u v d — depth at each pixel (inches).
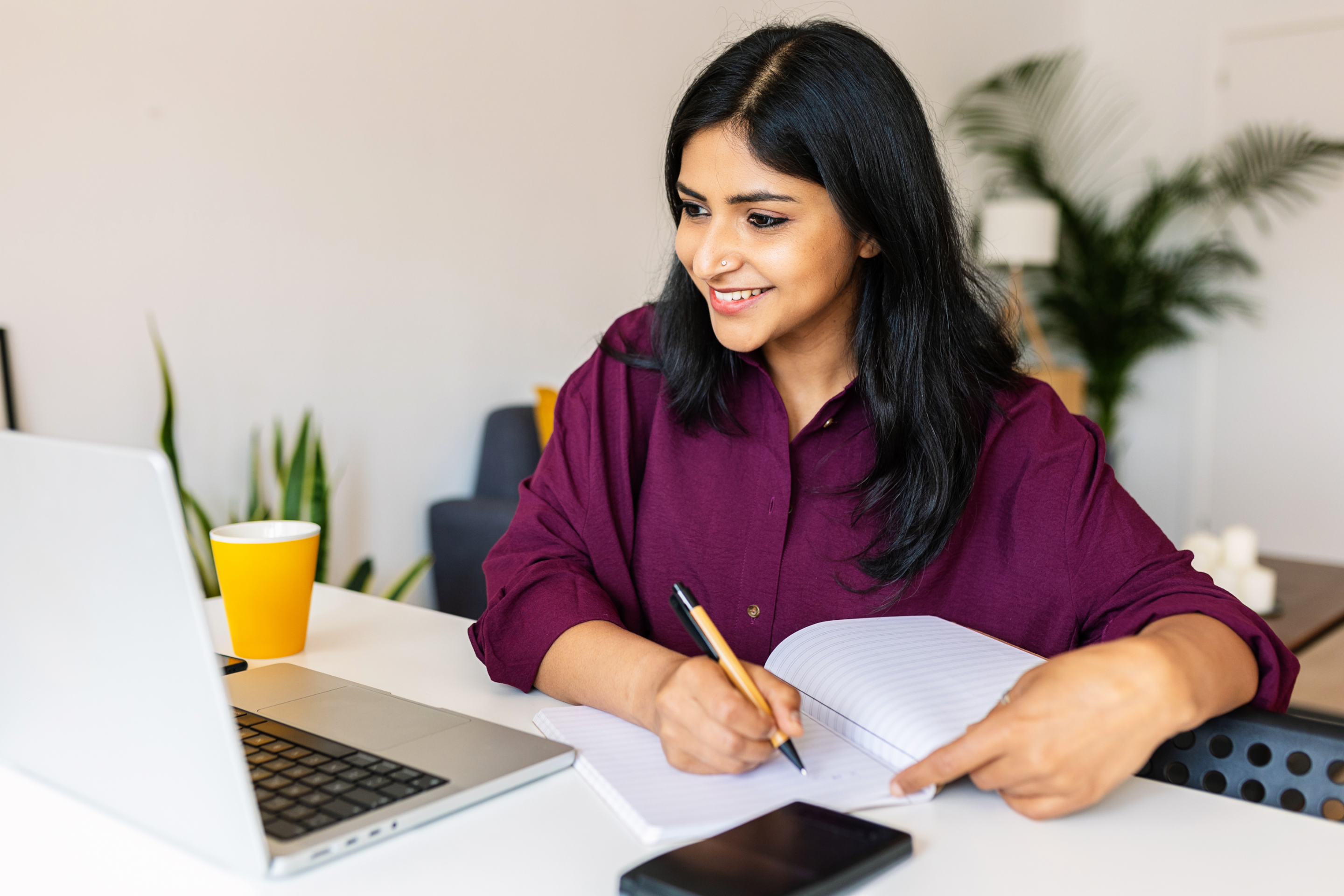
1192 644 25.3
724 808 22.4
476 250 101.6
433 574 99.1
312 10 85.5
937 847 21.1
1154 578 32.2
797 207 31.0
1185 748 26.6
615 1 112.6
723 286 32.4
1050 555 35.4
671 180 34.5
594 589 33.3
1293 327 157.8
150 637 18.4
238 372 83.1
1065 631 35.2
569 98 109.0
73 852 20.3
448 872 19.8
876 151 31.4
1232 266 161.6
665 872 18.7
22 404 70.2
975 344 36.2
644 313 42.7
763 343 33.1
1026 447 36.3
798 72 30.6
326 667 33.5
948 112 157.5
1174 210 162.4
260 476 85.4
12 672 22.0
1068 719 21.9
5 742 23.9
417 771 23.5
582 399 39.4
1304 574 97.6
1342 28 151.5
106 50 72.8
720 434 37.6
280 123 84.2
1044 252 145.2
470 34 98.5
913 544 34.9
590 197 112.9
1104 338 164.6
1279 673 27.0
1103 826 22.2
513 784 23.6
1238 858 20.8
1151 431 173.6
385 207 93.0
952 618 37.2
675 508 37.9
